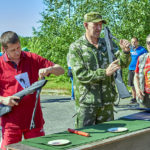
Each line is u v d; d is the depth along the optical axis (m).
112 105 3.11
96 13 2.93
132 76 7.68
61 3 13.30
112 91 3.08
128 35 11.85
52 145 1.94
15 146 1.94
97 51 2.98
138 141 2.33
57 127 5.52
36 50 18.25
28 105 2.58
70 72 8.80
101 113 3.04
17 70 2.60
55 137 2.19
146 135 2.41
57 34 13.45
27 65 2.64
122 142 2.18
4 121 2.59
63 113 7.00
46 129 5.36
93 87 2.94
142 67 3.83
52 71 2.53
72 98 9.35
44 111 7.30
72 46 2.99
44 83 2.40
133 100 7.77
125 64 2.81
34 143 2.01
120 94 2.94
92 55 2.95
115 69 2.76
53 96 10.64
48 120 6.18
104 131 2.34
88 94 2.95
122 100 8.51
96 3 12.45
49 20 13.47
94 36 2.93
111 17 12.09
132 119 2.88
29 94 2.57
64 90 11.27
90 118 2.98
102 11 12.15
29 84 2.60
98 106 2.93
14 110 2.55
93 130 2.40
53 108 7.77
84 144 1.97
